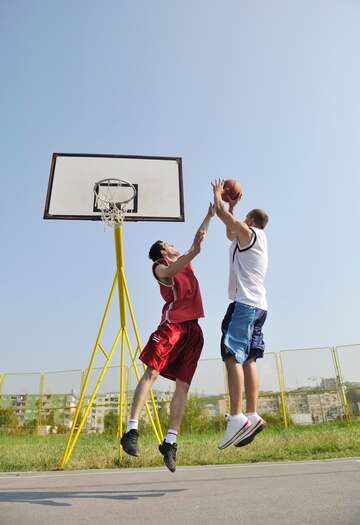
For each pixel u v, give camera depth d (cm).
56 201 664
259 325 296
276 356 1262
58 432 1316
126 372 1295
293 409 1198
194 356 291
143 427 1127
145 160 718
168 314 288
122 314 495
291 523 172
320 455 446
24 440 1032
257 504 211
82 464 440
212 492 253
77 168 697
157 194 691
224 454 471
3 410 1360
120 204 671
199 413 1199
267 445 534
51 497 253
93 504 228
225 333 281
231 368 275
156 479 323
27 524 184
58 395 1365
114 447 670
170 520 186
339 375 1219
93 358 469
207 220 296
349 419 1170
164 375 291
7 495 262
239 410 272
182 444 667
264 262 305
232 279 305
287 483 271
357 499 209
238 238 305
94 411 1309
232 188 341
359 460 378
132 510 210
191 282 306
